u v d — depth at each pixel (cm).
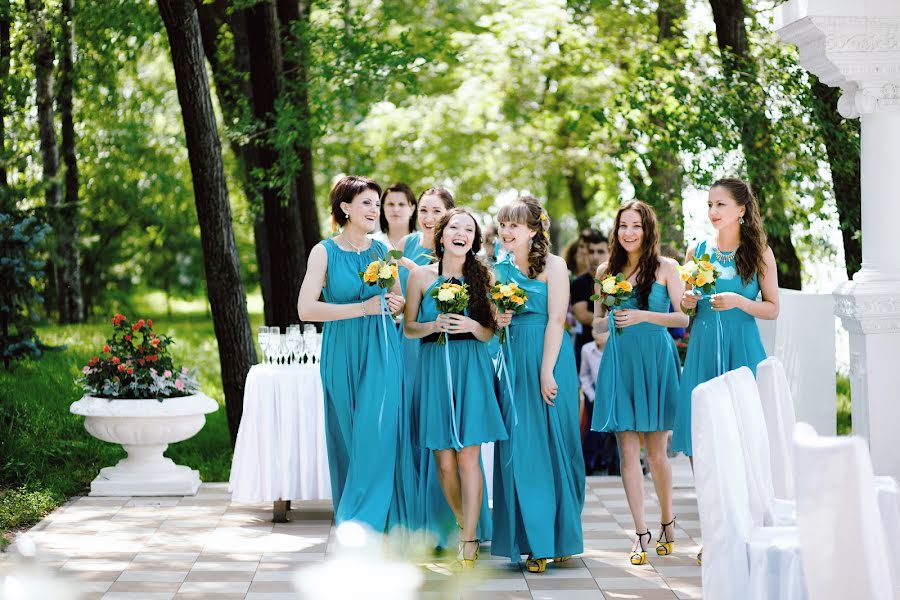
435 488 518
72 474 703
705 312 502
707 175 807
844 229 768
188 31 732
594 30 1101
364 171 1280
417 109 1466
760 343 504
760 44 840
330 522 589
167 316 2103
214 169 756
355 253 520
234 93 945
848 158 757
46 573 485
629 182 966
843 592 283
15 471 688
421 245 592
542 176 1584
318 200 1639
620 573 484
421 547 511
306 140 857
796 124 783
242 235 1973
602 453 741
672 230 862
